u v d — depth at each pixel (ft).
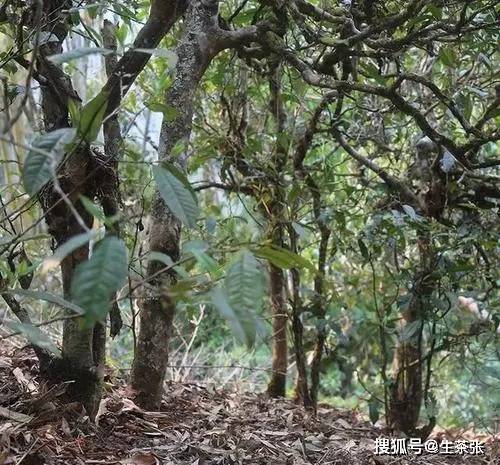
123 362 11.11
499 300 8.99
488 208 8.57
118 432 6.47
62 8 5.95
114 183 5.78
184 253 3.79
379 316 9.14
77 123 3.81
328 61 7.44
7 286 4.73
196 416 7.64
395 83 6.97
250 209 11.23
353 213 9.79
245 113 9.30
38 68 5.67
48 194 5.62
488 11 7.32
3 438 5.35
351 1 7.42
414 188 9.09
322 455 7.20
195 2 6.89
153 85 7.72
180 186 3.64
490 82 9.11
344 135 9.30
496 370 10.37
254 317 2.88
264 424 8.04
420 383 9.31
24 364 7.31
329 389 14.52
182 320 12.83
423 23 7.35
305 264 3.37
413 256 10.43
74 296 2.67
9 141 3.22
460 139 9.74
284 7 7.11
